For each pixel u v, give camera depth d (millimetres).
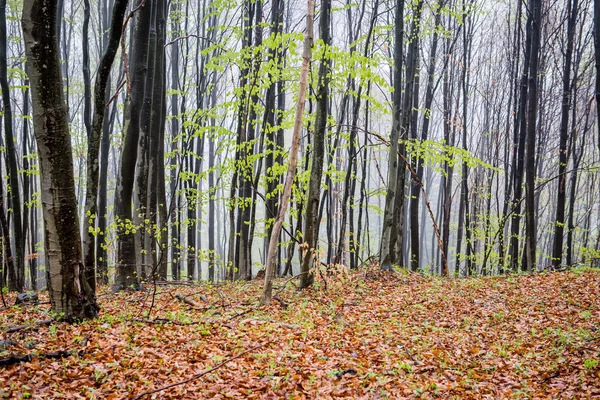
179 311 9508
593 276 13242
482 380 6527
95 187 9344
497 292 12383
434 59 21875
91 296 7645
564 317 9656
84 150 24703
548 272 15352
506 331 9047
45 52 6523
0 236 16281
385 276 15047
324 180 18297
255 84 13695
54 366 5656
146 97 13711
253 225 17609
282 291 12672
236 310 10055
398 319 9891
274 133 17812
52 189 6965
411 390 5840
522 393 5949
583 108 25109
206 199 18844
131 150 11633
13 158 14828
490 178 25734
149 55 13578
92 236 9492
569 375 6562
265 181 15703
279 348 7117
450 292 12672
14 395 4781
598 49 9375
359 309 10789
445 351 7656
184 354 6527
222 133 13930
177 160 23266
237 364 6312
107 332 6988
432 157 15805
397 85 14930
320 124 12312
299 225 16609
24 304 9867
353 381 5965
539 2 16516
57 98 6742
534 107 16547
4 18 14109
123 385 5332
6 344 6125
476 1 21672
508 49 25359
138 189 13922
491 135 27656
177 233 21297
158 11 15438
